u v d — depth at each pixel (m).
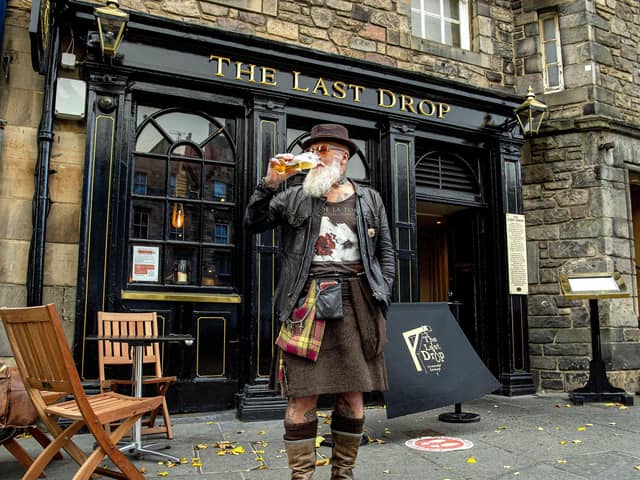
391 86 5.77
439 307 4.56
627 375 6.31
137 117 4.98
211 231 5.11
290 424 2.29
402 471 3.14
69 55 4.67
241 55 5.10
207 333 4.88
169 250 4.94
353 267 2.42
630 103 7.19
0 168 4.52
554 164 6.87
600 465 3.23
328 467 3.23
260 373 4.81
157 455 3.38
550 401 5.66
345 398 2.42
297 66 5.32
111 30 4.34
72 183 4.69
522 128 6.25
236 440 3.95
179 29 4.84
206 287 4.98
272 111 5.21
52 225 4.59
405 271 5.59
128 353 4.22
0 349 4.33
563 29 7.12
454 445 3.75
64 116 4.65
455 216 6.94
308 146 2.54
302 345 2.24
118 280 4.62
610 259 6.51
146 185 4.92
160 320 4.74
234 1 5.36
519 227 6.35
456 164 6.50
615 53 7.18
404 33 6.20
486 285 6.43
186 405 4.74
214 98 5.10
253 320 4.86
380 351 2.40
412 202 5.75
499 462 3.31
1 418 2.80
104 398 2.94
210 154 5.20
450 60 6.49
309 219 2.41
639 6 7.58
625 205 6.80
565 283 5.67
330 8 5.80
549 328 6.55
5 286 4.41
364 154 5.88
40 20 3.99
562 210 6.75
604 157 6.75
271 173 2.35
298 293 2.32
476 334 6.43
